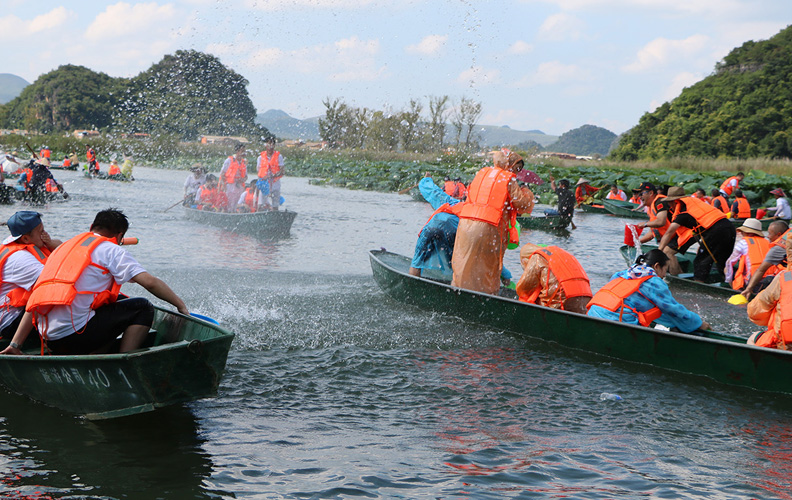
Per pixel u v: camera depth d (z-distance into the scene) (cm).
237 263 1068
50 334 446
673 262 1065
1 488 344
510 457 402
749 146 7994
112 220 475
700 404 509
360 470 379
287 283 926
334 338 663
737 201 1834
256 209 1533
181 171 3928
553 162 4412
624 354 603
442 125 5612
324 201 2377
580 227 1816
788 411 498
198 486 353
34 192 1748
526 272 720
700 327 634
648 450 420
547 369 589
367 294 870
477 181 791
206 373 432
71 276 439
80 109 11600
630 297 635
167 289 460
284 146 5503
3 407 461
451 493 352
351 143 5834
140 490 346
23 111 12138
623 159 9469
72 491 343
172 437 418
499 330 706
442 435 436
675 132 8706
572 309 697
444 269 870
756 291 878
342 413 473
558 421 467
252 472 372
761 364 527
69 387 441
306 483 360
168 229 1398
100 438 414
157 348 407
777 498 355
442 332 701
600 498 349
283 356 603
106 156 4828
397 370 575
